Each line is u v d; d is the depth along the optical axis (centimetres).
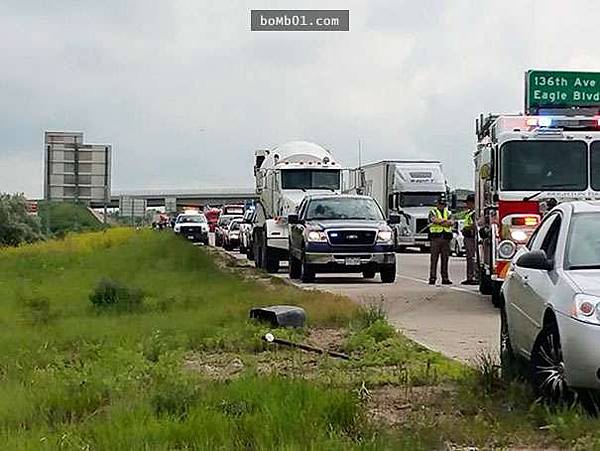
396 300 2761
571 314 1128
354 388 1262
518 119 2489
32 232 7969
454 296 2912
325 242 3481
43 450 969
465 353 1727
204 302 2516
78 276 3734
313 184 4403
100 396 1238
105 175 7988
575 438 1045
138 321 2123
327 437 1002
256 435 1002
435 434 1045
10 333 1983
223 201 17488
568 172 2464
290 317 1997
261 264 4462
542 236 1402
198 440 996
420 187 6594
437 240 3453
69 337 1895
